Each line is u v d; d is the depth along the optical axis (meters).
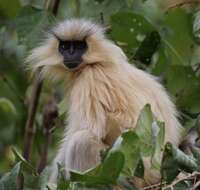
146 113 8.50
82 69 12.55
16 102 15.26
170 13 12.86
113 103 11.67
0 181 8.83
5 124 14.77
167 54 12.86
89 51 12.45
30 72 14.98
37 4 15.26
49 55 13.07
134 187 8.79
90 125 11.58
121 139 8.24
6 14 15.11
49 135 13.84
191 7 12.88
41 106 14.76
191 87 12.19
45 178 9.40
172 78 12.30
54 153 15.07
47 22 12.85
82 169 11.30
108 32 13.12
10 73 15.32
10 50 15.26
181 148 11.30
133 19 12.44
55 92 14.52
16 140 14.91
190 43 12.89
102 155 8.47
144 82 11.92
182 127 11.82
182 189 8.55
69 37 12.68
